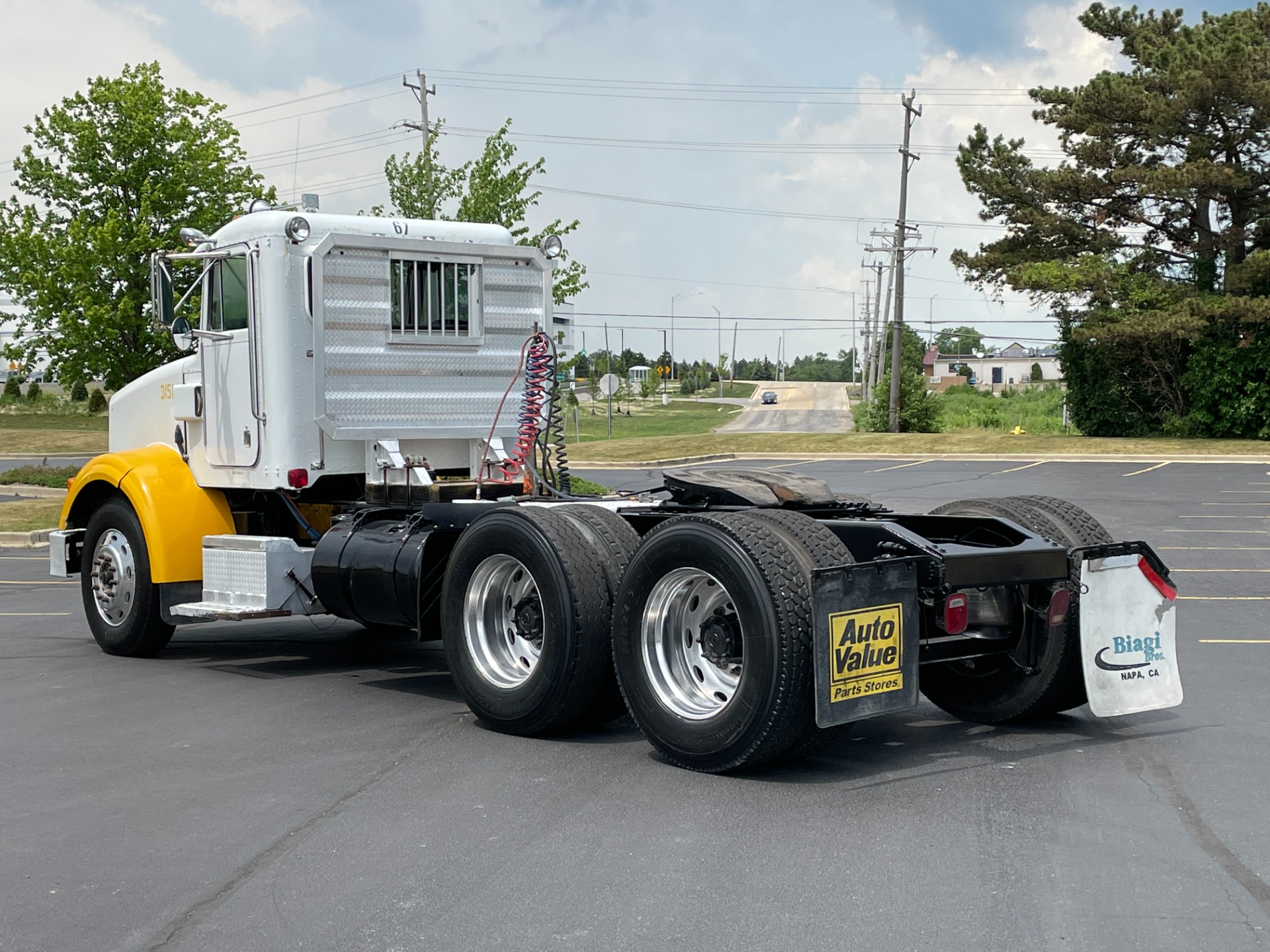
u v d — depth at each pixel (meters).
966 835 5.10
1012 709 6.96
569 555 6.61
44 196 25.41
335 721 7.34
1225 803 5.52
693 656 6.30
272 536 9.47
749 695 5.79
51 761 6.46
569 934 4.12
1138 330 43.88
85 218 24.89
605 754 6.50
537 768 6.23
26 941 4.15
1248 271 43.34
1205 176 42.12
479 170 29.14
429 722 7.29
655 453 44.25
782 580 5.71
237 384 8.96
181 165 24.77
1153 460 38.28
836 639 5.69
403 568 7.70
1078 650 6.65
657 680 6.26
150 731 7.12
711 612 6.25
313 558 8.45
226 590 8.85
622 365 144.00
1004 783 5.87
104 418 62.16
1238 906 4.33
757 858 4.83
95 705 7.83
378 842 5.09
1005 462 38.31
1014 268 47.91
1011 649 6.79
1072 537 6.77
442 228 9.34
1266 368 43.78
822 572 5.67
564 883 4.59
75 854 5.00
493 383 9.49
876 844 4.98
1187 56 43.12
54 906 4.46
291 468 8.59
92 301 24.22
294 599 8.61
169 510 9.19
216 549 8.94
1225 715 7.29
